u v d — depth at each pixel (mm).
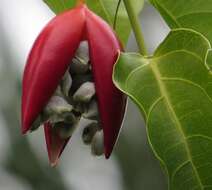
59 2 562
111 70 472
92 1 572
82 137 484
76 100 472
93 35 474
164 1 502
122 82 463
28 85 472
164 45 468
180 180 462
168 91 464
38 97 468
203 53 462
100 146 480
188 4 502
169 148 462
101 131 480
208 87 463
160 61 468
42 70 470
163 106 464
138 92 463
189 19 505
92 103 474
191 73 464
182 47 466
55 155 493
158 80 466
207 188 462
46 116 471
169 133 462
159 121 462
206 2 501
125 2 493
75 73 475
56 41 473
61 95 473
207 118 462
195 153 462
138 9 567
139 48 488
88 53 475
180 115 463
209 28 505
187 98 464
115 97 472
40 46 475
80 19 477
